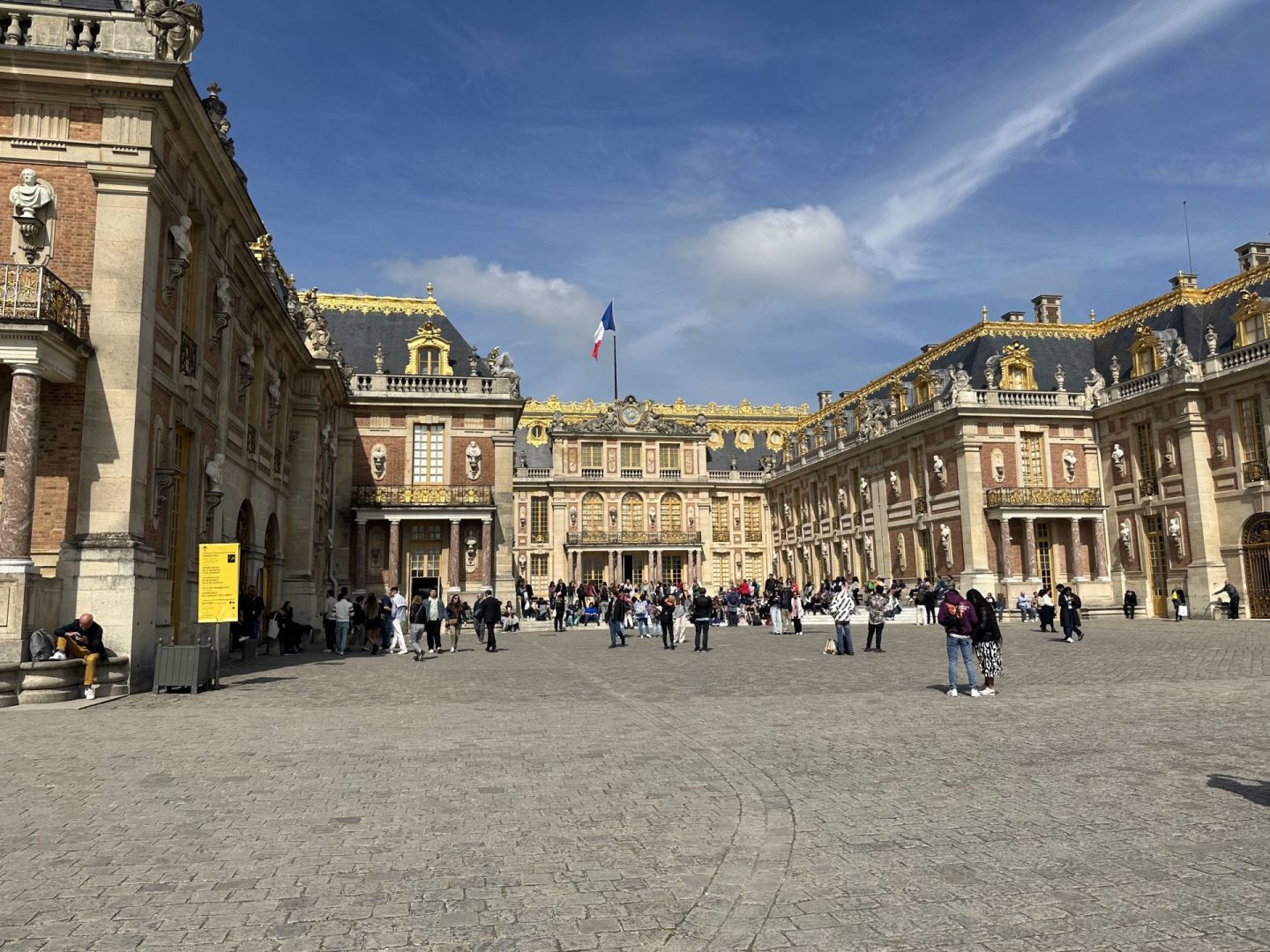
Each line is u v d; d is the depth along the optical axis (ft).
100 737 35.37
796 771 28.78
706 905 17.20
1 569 46.11
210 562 54.54
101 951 15.20
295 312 106.73
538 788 26.61
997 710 41.65
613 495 241.55
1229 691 46.39
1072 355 173.17
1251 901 17.04
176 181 59.21
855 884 18.31
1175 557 142.61
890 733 35.63
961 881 18.47
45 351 47.93
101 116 53.93
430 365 157.99
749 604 157.69
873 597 83.15
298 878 18.88
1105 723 37.17
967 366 172.45
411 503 147.64
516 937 15.76
